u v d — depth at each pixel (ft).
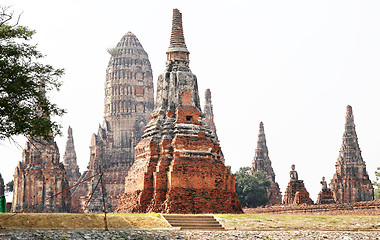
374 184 484.74
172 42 257.55
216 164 236.22
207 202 229.25
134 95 552.00
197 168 231.50
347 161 458.91
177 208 223.30
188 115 241.55
